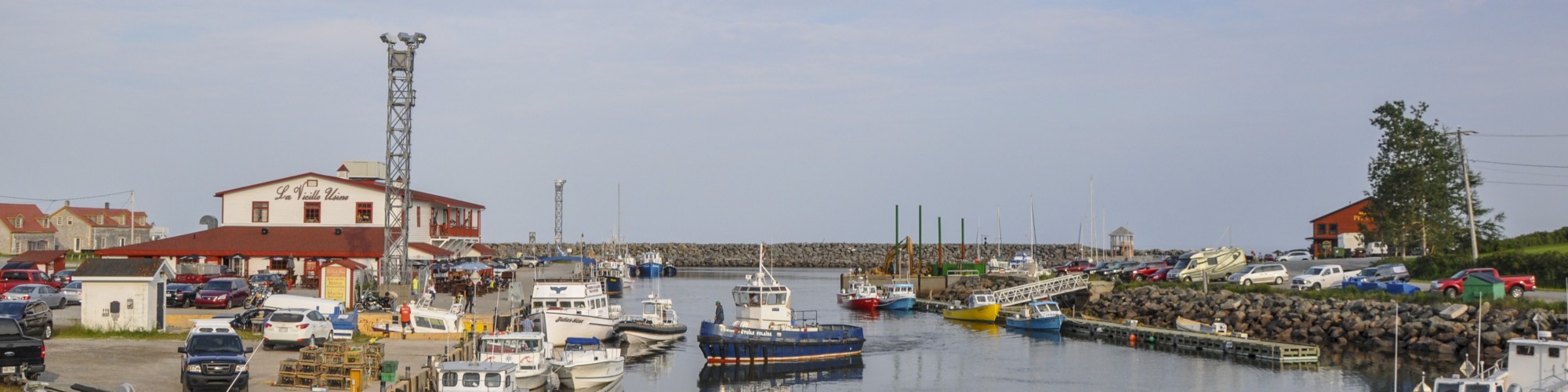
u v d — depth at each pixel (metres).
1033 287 89.25
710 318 87.00
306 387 37.78
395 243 77.00
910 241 126.62
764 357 57.97
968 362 59.94
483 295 80.88
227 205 92.88
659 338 65.44
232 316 58.59
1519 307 61.78
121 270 51.72
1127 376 54.88
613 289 115.38
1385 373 54.00
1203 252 99.44
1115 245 166.25
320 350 38.78
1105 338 71.25
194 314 60.00
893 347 66.62
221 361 35.56
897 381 53.59
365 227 92.38
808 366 57.88
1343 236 125.75
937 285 116.44
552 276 106.44
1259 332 69.75
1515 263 79.31
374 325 54.94
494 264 119.94
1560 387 36.34
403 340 53.28
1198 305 77.19
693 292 123.50
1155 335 67.81
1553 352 36.62
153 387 36.62
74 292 67.44
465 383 37.50
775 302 61.47
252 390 37.06
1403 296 68.88
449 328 54.50
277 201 92.88
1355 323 64.94
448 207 107.75
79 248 136.75
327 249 87.38
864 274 130.62
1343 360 58.81
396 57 73.44
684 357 59.94
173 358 43.34
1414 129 98.62
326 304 55.66
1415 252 107.06
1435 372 53.94
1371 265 97.94
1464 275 71.38
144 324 51.44
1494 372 39.56
